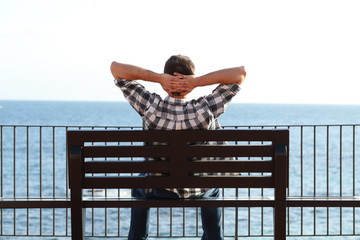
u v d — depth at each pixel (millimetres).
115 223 10977
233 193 15164
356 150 35156
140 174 3125
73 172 2766
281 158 2766
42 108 192250
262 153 2807
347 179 19297
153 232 9617
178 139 2795
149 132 2791
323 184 17938
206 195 2977
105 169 2809
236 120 101250
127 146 2797
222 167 2807
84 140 2791
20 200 2852
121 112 154875
